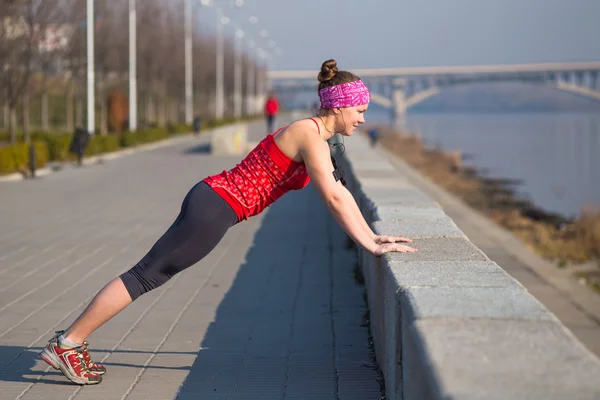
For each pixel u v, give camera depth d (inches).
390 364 167.8
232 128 1293.1
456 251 180.5
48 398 185.9
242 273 353.7
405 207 267.3
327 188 174.4
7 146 836.6
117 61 1673.2
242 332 252.7
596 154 2613.2
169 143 1588.3
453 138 3796.8
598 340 395.9
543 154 2615.7
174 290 317.1
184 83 2429.9
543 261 644.7
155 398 186.7
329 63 175.3
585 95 6240.2
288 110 5954.7
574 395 93.0
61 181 783.1
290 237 460.1
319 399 185.8
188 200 180.1
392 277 156.9
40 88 1574.8
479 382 97.5
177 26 2346.2
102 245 425.1
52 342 194.7
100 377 197.5
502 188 1533.0
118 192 690.2
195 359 220.8
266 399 186.2
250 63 4156.0
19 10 1047.0
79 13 1344.7
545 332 116.2
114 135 1269.7
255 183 178.1
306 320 268.4
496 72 6082.7
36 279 336.5
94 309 188.4
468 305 130.7
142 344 236.8
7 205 597.6
